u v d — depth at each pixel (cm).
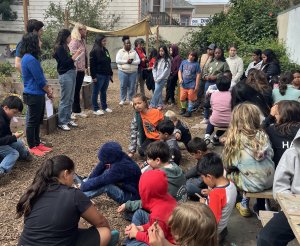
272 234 277
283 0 1552
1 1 1948
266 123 428
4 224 371
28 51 527
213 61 833
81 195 272
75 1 1933
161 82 888
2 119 469
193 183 432
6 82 872
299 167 284
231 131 366
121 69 912
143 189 303
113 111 869
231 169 368
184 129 566
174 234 207
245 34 1422
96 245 279
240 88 508
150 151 362
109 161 384
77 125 716
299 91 532
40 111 541
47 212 260
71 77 663
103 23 2002
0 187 449
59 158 282
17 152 483
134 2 2011
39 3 1980
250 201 444
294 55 1077
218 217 320
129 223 384
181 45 1948
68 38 647
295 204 255
